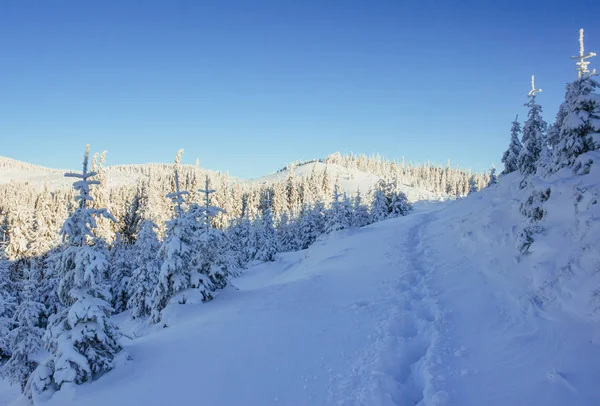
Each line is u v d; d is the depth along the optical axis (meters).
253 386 9.30
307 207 69.06
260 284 34.09
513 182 24.20
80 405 9.02
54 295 28.56
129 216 56.88
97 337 10.40
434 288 14.92
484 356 9.20
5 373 16.88
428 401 7.73
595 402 6.61
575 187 11.61
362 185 160.75
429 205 103.50
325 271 22.47
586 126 12.50
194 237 17.33
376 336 11.52
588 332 8.39
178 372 10.30
